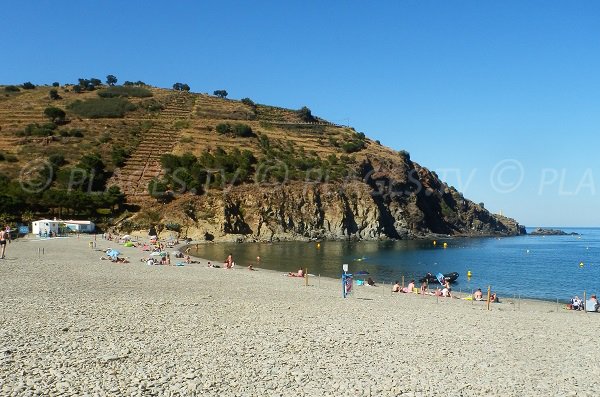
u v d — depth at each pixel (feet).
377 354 55.26
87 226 352.28
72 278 115.85
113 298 86.53
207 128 558.15
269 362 48.55
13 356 43.98
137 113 587.68
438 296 139.13
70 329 57.57
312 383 42.68
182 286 114.52
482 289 180.04
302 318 77.00
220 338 58.49
